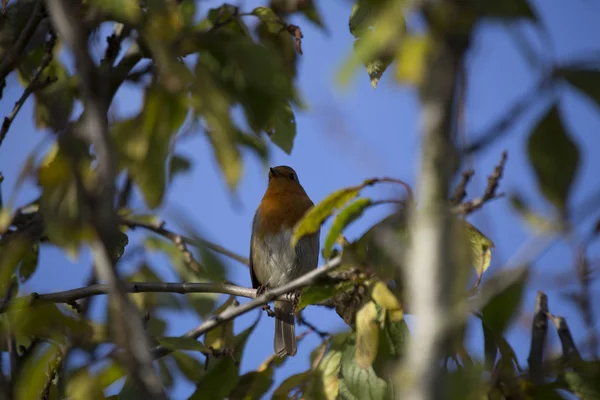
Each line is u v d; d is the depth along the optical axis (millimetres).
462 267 4152
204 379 8719
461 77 4086
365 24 6402
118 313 4633
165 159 7172
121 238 7930
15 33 9281
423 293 4023
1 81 8914
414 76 4164
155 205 7164
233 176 6133
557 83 4141
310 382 8320
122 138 7125
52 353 7473
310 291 7332
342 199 6461
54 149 7172
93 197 4633
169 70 6090
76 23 4777
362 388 7305
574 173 4289
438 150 4023
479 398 5680
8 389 7516
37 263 9570
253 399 9031
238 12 8523
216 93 6148
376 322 7094
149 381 4559
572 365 6945
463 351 5867
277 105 6426
